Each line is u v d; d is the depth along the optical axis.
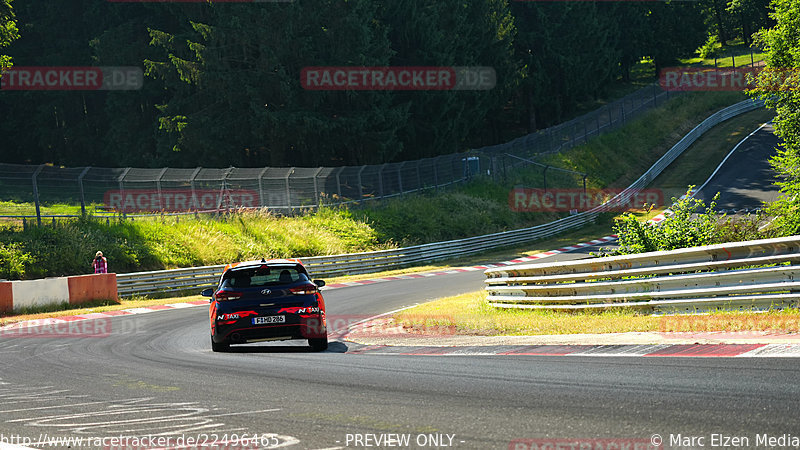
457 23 94.75
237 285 18.48
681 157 109.12
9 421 10.36
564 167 95.38
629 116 121.94
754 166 97.31
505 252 66.31
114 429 9.52
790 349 12.32
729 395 9.52
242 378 13.59
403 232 64.94
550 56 123.19
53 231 45.78
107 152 100.50
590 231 77.31
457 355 15.62
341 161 90.38
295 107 78.94
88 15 104.12
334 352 17.89
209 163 82.56
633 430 8.19
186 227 53.41
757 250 16.92
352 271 54.72
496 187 82.88
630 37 158.62
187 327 26.47
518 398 10.27
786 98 45.91
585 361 13.25
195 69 80.19
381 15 89.50
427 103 89.00
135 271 46.91
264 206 60.38
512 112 134.12
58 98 104.75
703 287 17.98
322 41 80.81
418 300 33.84
